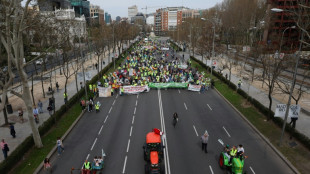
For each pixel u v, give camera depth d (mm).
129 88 36562
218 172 16422
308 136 21359
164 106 30859
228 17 94625
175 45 120625
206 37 71562
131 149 19625
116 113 28266
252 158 18234
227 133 22750
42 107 29875
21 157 18000
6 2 18000
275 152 19141
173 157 18406
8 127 23656
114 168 16969
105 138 21688
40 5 26703
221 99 34344
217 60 63469
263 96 34250
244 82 43281
